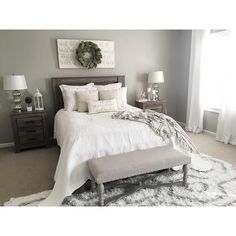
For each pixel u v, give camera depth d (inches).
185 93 190.5
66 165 83.0
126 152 91.4
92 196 86.5
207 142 150.7
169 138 103.3
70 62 157.3
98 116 119.9
